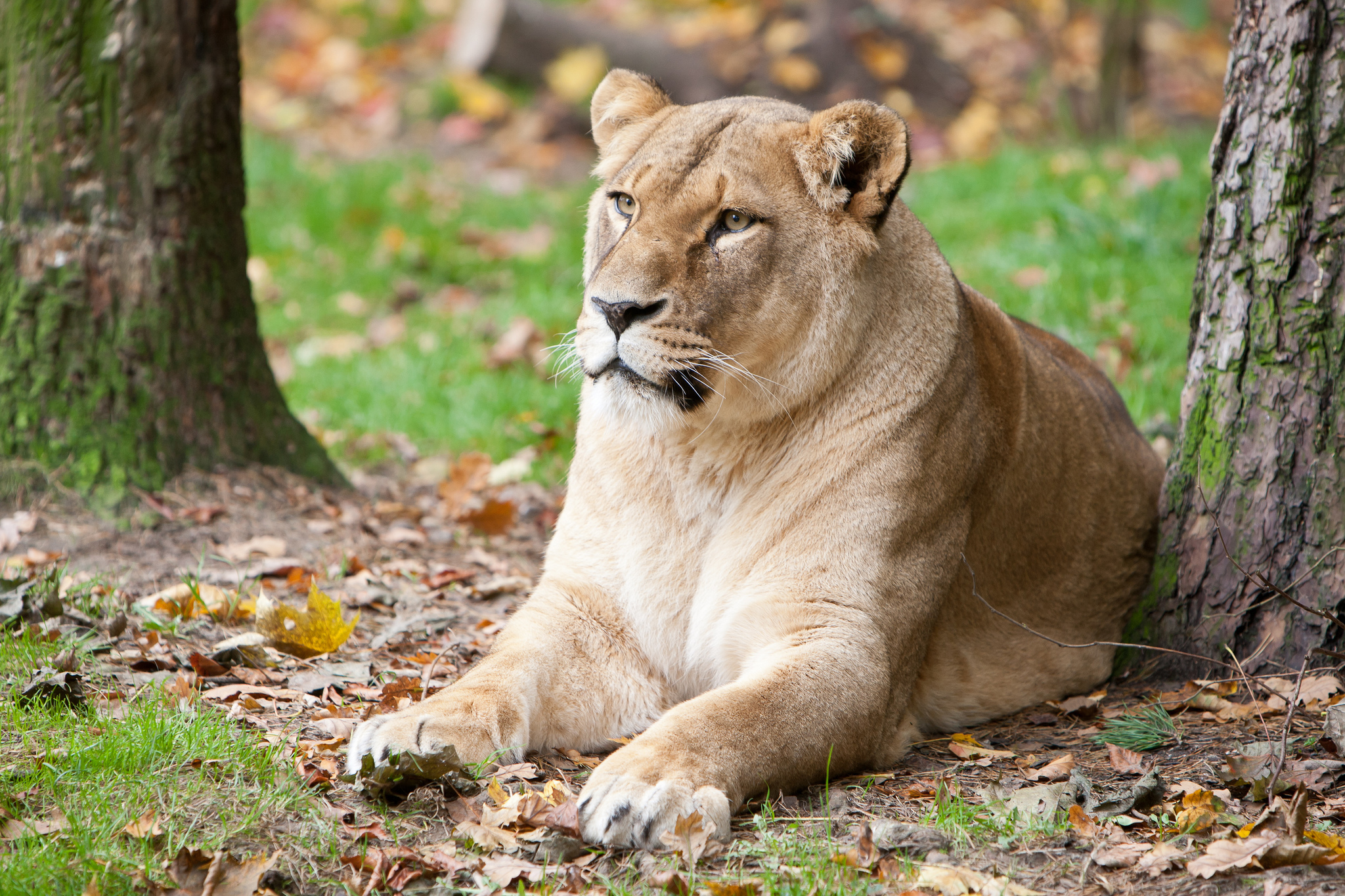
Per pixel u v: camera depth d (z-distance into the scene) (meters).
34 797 5.62
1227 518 7.57
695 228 6.49
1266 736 6.68
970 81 27.33
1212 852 5.36
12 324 9.48
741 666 6.90
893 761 6.86
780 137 6.68
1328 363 7.20
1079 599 8.31
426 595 9.22
